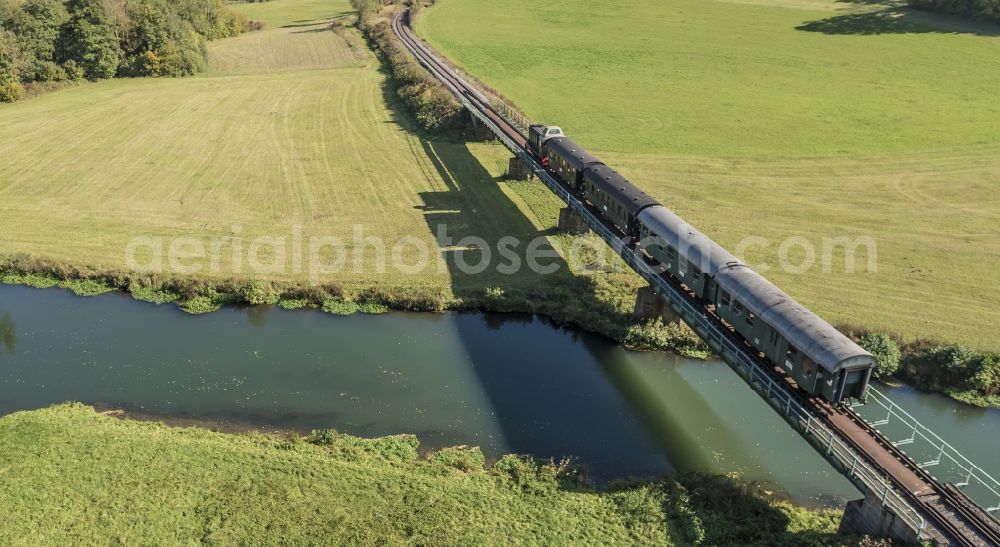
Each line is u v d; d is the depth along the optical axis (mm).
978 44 104625
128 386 37375
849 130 76000
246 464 30828
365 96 91375
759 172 65625
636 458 32469
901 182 62750
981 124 76000
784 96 88125
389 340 41656
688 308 36000
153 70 99562
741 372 32062
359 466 31016
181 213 57500
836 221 55312
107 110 84562
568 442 33500
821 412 28891
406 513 28109
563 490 29828
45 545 26500
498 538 27000
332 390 37156
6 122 80062
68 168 67000
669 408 35938
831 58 102938
